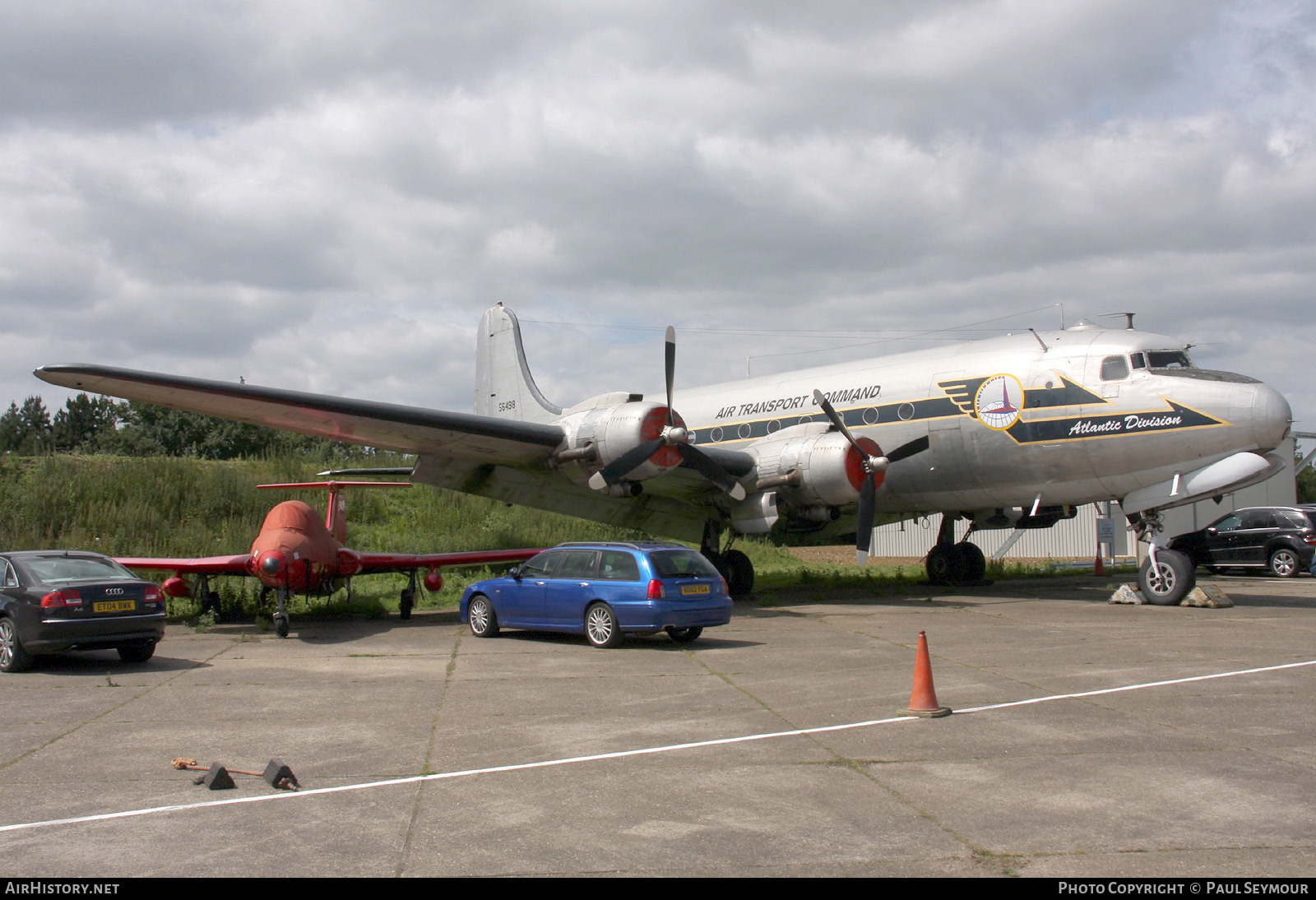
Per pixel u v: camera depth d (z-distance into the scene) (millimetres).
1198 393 14508
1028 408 16062
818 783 5641
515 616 12523
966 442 16859
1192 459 14648
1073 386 15656
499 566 23391
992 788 5492
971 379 16828
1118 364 15406
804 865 4332
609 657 10766
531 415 23219
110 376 12477
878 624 13688
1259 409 14070
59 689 9086
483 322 25078
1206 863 4293
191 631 14352
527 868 4336
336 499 16750
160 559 15031
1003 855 4430
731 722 7305
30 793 5602
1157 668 9445
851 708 7746
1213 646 10945
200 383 13055
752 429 19828
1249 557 22828
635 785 5656
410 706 8102
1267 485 31359
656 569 11227
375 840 4734
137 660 10820
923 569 27422
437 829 4891
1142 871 4199
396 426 14781
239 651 11906
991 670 9500
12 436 58781
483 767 6102
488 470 17656
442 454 16719
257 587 18625
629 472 15117
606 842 4684
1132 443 15062
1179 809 5070
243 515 24891
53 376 12500
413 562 15961
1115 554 32156
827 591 19875
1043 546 34000
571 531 28078
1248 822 4848
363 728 7254
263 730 7230
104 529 22484
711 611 11492
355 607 17125
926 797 5340
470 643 12383
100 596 10141
